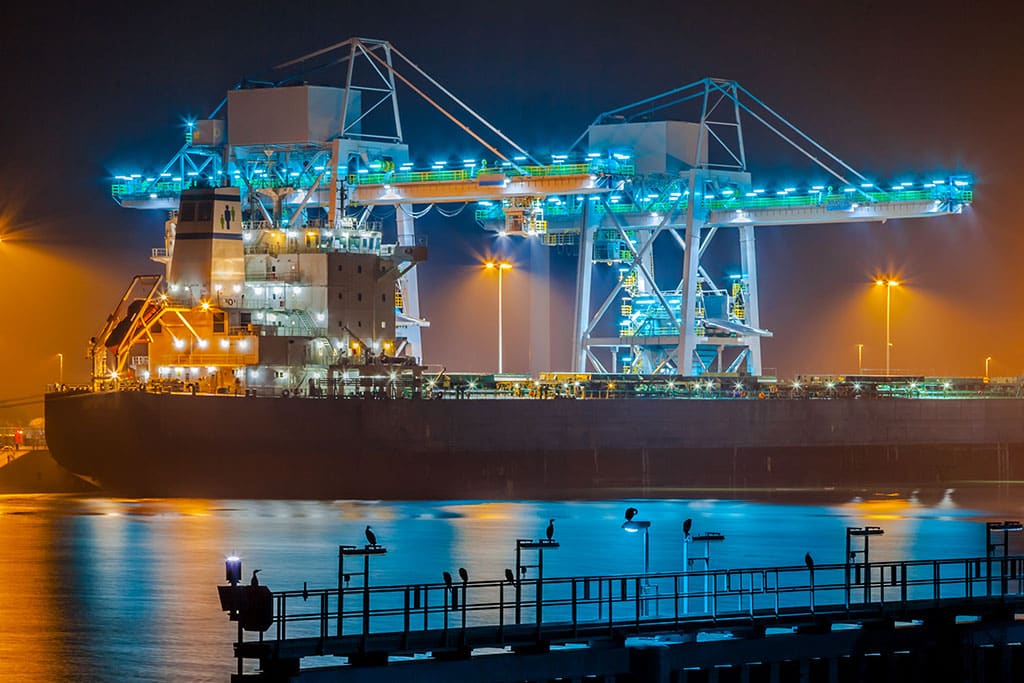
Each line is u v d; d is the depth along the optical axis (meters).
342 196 150.25
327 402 133.62
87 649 75.19
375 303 143.62
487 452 140.25
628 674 58.50
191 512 120.56
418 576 90.88
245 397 130.75
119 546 102.44
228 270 136.50
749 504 134.62
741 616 62.34
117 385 134.12
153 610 83.25
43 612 82.69
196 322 135.00
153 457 128.25
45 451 137.88
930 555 100.50
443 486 138.00
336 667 54.38
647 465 148.88
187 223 136.75
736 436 153.38
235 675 53.91
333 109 160.88
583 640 58.53
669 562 95.56
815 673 62.91
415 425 136.88
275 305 140.38
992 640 65.25
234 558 54.47
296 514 120.19
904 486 157.62
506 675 56.53
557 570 92.81
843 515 124.88
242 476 130.75
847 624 68.94
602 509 127.81
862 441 159.38
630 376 159.00
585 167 160.12
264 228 143.62
